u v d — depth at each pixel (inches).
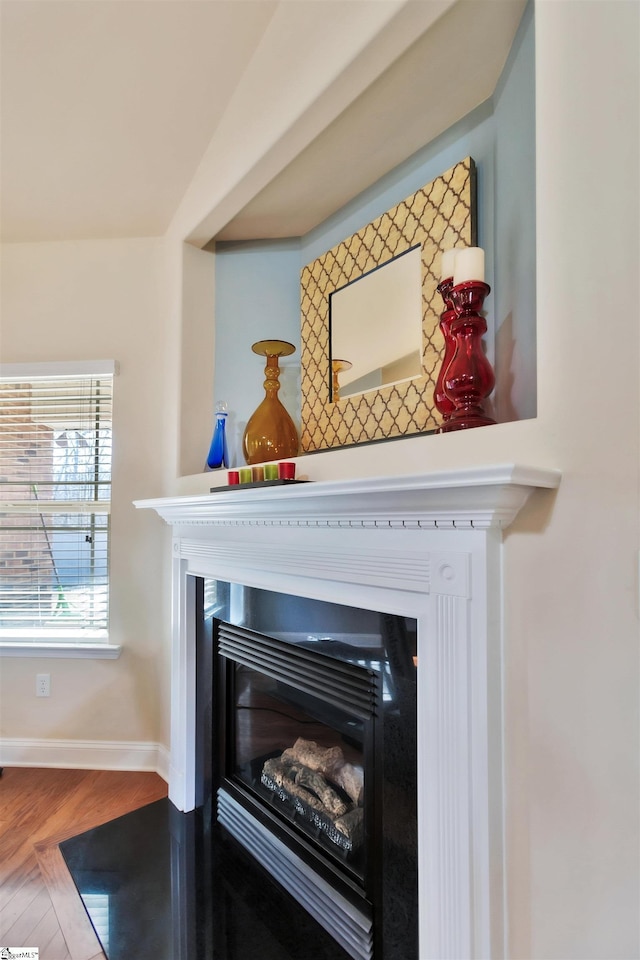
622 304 33.2
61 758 92.6
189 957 51.0
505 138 50.8
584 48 35.6
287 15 58.7
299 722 66.3
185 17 60.3
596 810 33.2
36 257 96.6
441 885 39.6
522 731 36.8
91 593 94.9
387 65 49.6
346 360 68.7
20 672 94.0
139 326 94.7
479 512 36.7
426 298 57.1
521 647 37.0
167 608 90.0
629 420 32.6
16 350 96.3
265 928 54.5
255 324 86.6
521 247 48.0
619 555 32.7
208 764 76.6
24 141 75.3
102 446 95.3
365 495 42.8
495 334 52.6
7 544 95.7
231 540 66.6
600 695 33.3
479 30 46.2
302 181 69.1
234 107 69.5
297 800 62.2
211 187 75.4
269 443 72.6
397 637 46.1
